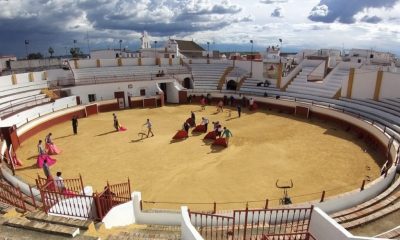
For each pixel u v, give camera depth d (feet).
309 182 55.36
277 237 31.50
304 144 75.82
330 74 117.70
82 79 122.93
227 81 139.44
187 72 143.43
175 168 62.34
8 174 50.85
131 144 77.10
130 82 123.34
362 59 149.38
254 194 51.29
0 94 95.91
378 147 71.51
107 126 94.22
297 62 149.59
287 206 39.29
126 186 54.60
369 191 44.65
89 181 57.06
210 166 63.16
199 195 51.26
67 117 101.50
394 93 92.48
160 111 115.03
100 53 183.83
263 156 68.18
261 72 136.46
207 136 79.82
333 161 64.75
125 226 37.91
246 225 32.96
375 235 33.06
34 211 32.94
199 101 131.34
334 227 26.61
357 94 100.68
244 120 99.81
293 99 111.34
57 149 71.61
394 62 135.85
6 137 71.15
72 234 26.89
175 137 80.69
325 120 97.71
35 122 87.04
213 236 33.06
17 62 152.25
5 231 27.66
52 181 41.75
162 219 40.37
